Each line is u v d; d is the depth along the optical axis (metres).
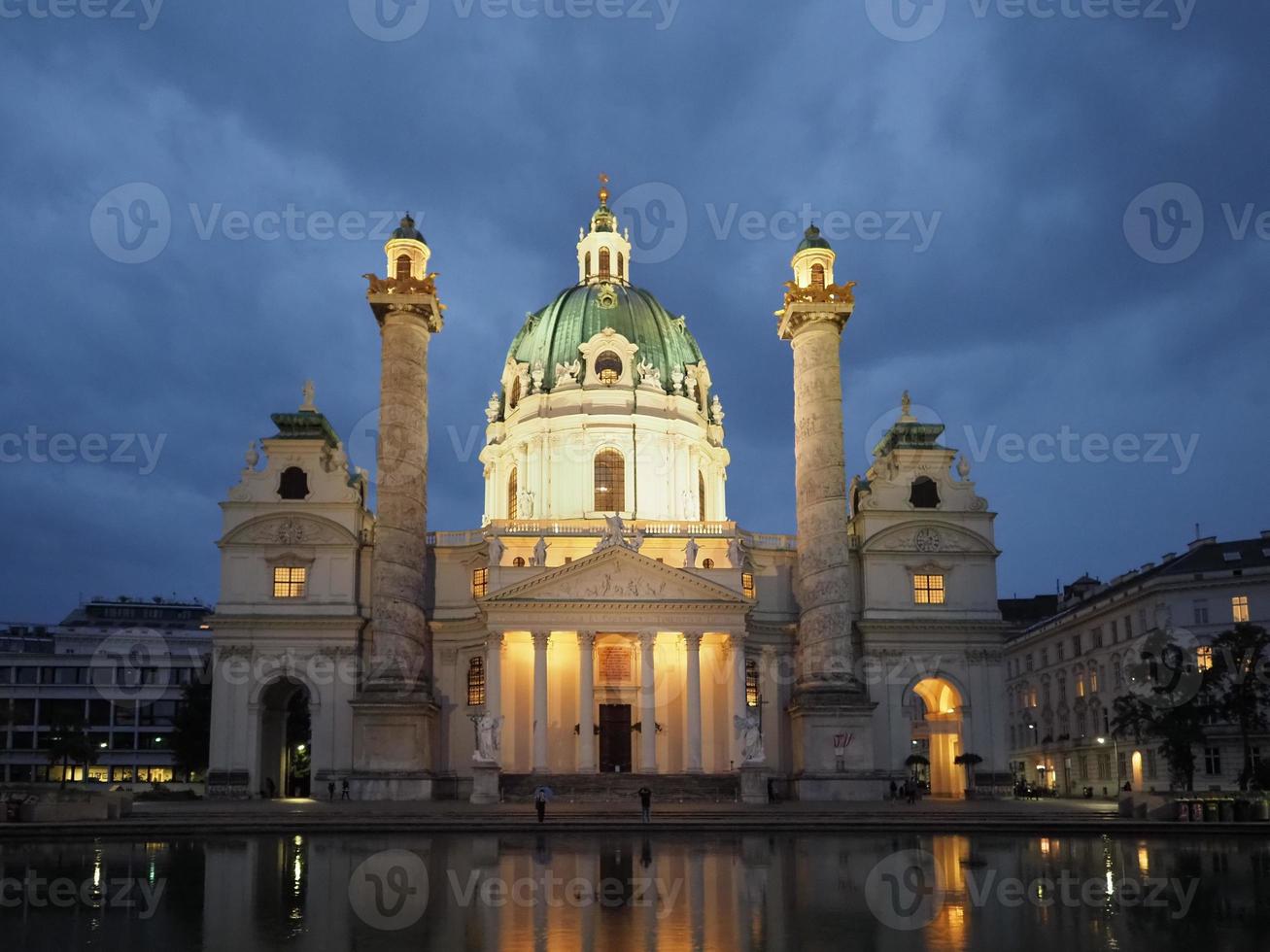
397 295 70.62
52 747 108.31
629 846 37.22
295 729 96.44
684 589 71.50
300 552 74.56
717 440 92.06
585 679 70.06
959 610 76.81
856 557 77.94
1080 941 18.22
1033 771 109.50
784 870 28.84
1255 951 17.38
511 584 71.06
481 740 64.69
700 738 70.06
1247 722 72.69
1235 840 40.03
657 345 90.62
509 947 17.70
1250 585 83.69
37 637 131.00
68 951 17.58
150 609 142.88
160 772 124.56
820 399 70.81
